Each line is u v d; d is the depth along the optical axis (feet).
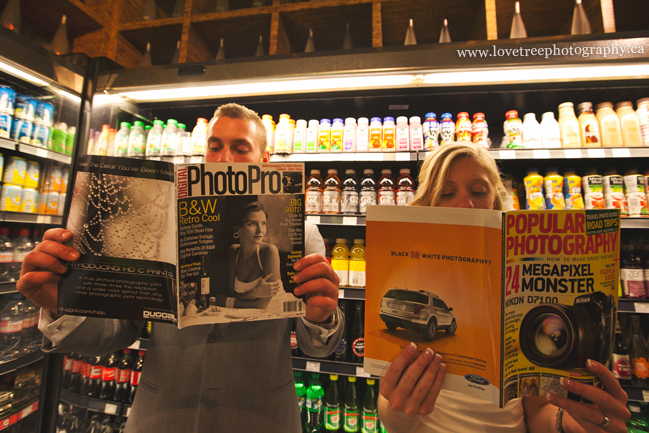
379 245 1.97
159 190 2.17
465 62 4.64
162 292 2.11
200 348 2.84
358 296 5.24
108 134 5.86
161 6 7.82
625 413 1.69
